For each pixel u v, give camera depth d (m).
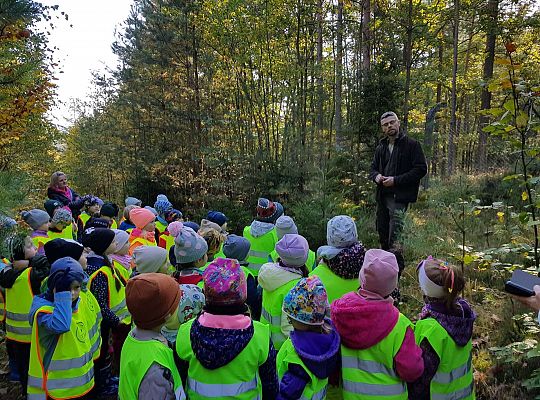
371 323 2.44
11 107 6.68
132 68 18.33
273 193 11.26
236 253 4.20
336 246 3.24
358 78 12.76
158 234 7.24
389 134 5.96
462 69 24.88
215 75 14.92
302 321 2.40
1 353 5.04
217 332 2.21
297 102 13.55
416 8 14.74
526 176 3.62
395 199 5.96
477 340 4.22
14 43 5.11
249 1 13.65
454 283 2.58
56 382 3.15
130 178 17.94
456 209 5.22
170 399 2.14
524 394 3.43
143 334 2.31
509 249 3.98
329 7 16.38
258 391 2.29
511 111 3.46
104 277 3.97
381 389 2.43
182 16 14.23
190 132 15.27
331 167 9.05
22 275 3.88
